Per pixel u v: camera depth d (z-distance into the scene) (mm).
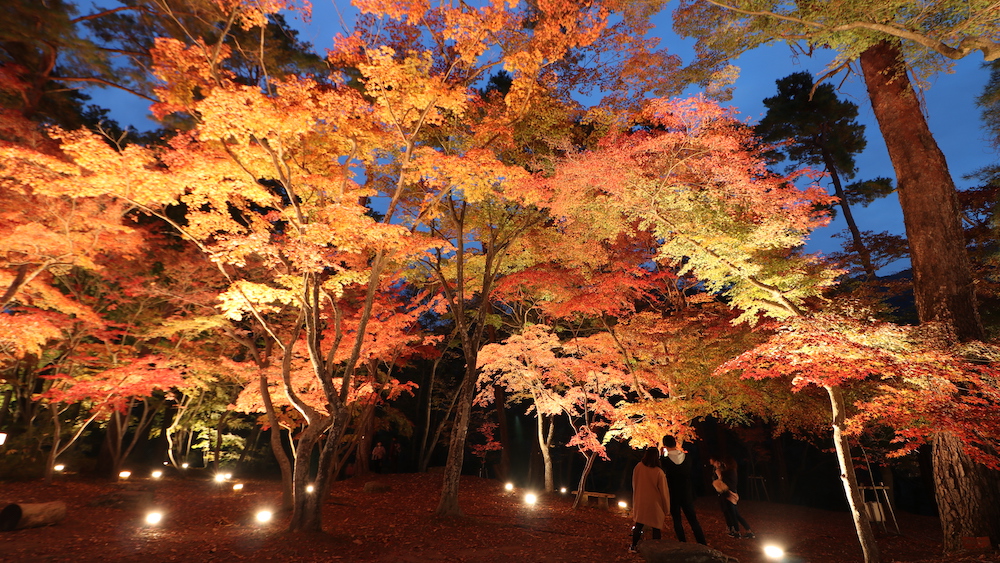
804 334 6934
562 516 12750
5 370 14594
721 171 9438
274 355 13617
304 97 7922
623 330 12867
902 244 17875
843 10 8180
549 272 13672
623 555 8352
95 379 12938
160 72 8289
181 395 20453
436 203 10375
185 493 15094
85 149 7715
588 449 15055
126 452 17438
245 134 7945
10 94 11820
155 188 8227
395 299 16797
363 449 21359
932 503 16672
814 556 9078
